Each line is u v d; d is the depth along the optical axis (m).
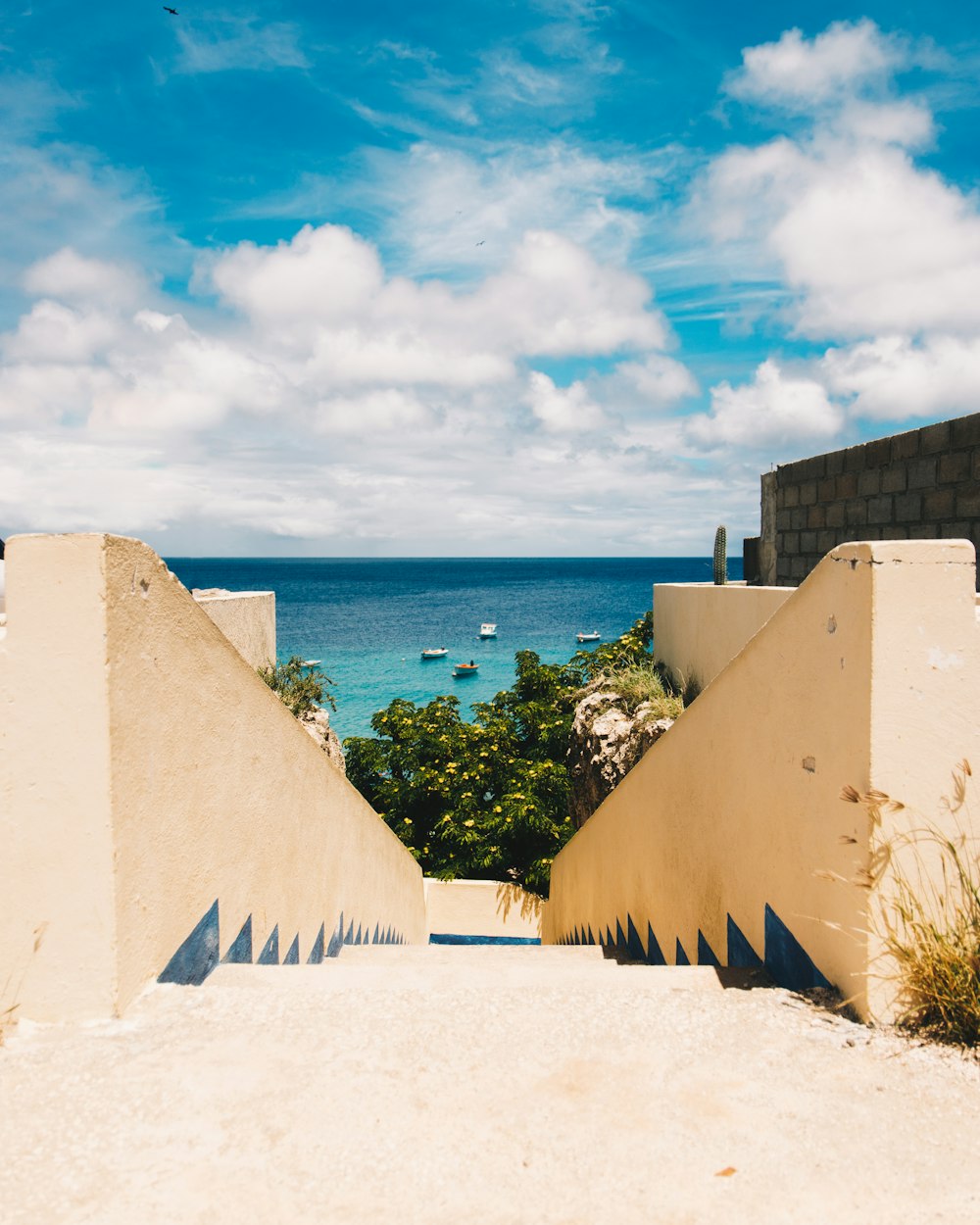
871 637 2.19
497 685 47.47
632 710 10.49
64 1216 1.54
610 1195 1.59
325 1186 1.62
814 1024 2.22
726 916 3.46
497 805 13.70
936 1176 1.64
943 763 2.21
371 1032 2.17
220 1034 2.17
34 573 2.18
